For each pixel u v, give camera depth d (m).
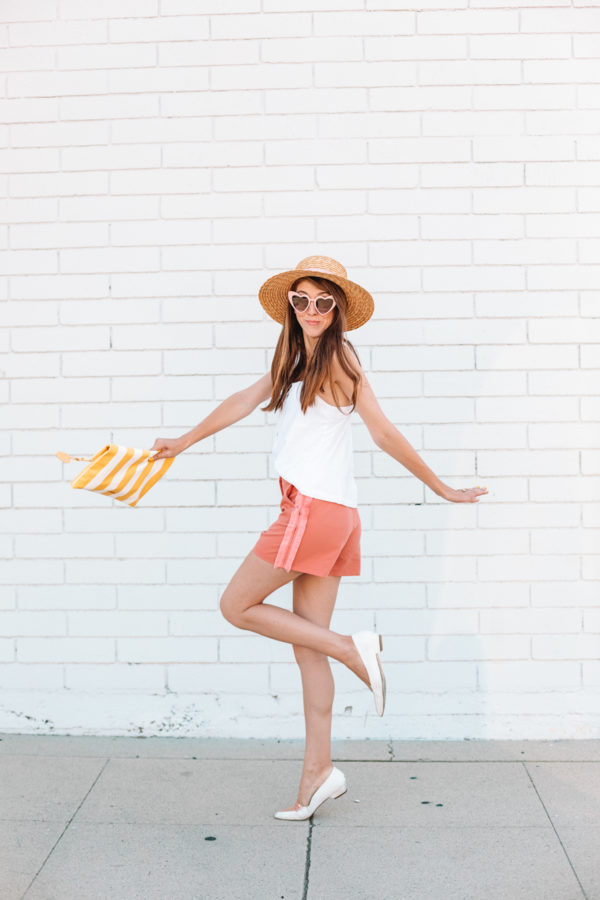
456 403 3.92
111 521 3.96
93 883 2.66
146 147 3.95
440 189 3.90
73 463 3.97
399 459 3.02
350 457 3.07
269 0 3.90
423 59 3.89
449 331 3.91
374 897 2.59
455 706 3.91
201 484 3.95
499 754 3.73
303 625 2.99
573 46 3.89
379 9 3.89
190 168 3.94
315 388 2.90
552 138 3.90
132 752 3.76
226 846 2.90
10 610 3.99
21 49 3.96
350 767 3.60
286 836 2.97
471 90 3.90
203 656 3.95
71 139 3.96
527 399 3.91
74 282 3.97
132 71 3.94
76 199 3.96
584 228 3.90
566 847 2.88
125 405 3.97
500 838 2.95
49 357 3.98
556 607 3.91
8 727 3.99
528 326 3.91
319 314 2.91
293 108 3.91
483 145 3.90
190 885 2.65
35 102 3.96
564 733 3.90
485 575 3.92
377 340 3.92
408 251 3.91
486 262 3.91
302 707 3.93
